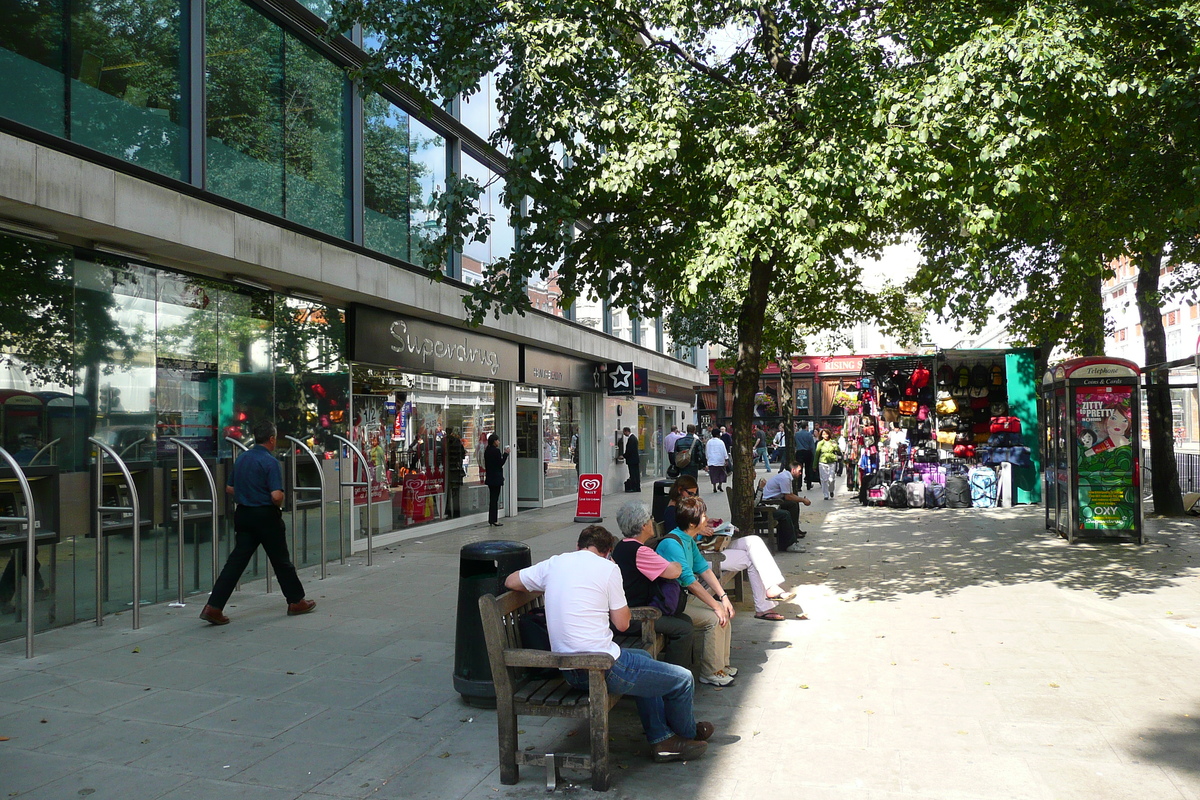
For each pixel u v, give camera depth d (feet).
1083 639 22.48
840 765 14.37
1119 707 17.11
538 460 65.77
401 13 27.81
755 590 25.64
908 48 28.48
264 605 28.35
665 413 110.63
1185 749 14.82
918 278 39.45
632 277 30.73
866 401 64.34
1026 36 24.52
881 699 17.84
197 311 30.81
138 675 19.95
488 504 56.85
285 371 35.65
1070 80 24.86
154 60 27.73
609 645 14.12
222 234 29.09
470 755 15.01
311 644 22.93
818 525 49.65
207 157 29.81
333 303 39.06
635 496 78.89
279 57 34.12
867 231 31.50
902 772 14.03
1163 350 50.16
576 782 13.83
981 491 56.70
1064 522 41.47
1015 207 28.71
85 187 23.62
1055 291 47.57
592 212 30.42
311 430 37.22
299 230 34.01
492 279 30.19
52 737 15.90
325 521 35.09
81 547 25.62
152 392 28.53
